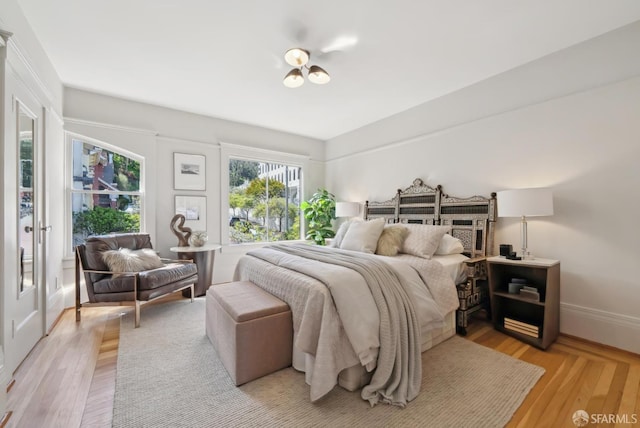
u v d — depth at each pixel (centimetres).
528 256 258
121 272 275
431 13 202
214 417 146
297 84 262
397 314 177
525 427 139
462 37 230
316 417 146
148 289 273
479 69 283
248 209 466
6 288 175
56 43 238
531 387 172
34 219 227
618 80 223
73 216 329
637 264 216
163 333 250
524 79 275
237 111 399
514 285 256
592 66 235
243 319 174
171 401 158
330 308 167
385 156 424
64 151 316
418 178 375
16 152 196
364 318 168
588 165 238
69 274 317
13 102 188
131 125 360
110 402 158
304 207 498
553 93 257
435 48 246
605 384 175
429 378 181
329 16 205
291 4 193
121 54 255
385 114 410
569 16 207
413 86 320
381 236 300
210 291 233
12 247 186
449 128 338
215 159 426
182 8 197
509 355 212
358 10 199
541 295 255
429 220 355
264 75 294
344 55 256
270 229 489
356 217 475
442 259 271
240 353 173
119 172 358
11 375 179
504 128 290
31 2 191
